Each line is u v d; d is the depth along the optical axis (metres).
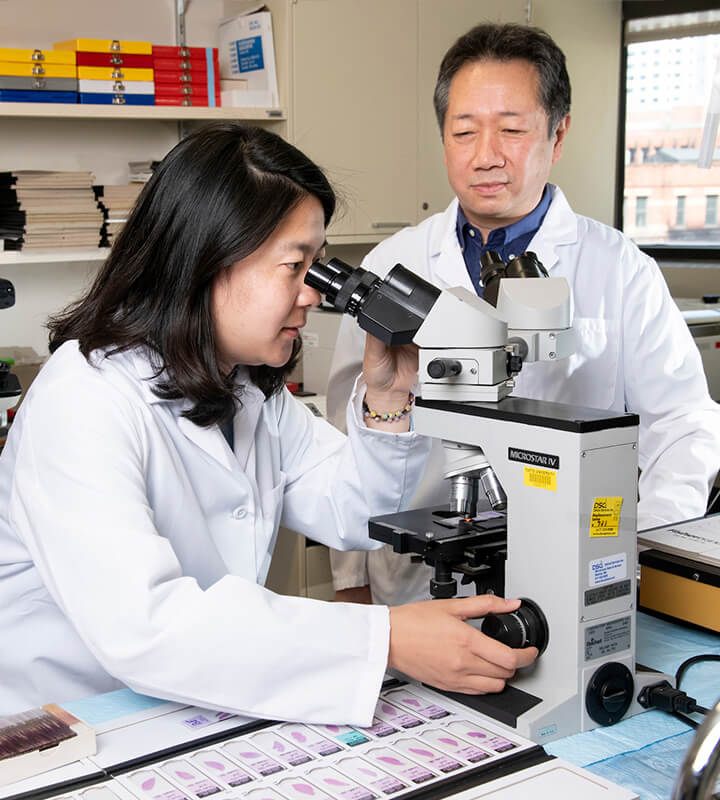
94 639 1.01
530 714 1.02
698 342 3.35
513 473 1.08
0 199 2.89
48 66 2.78
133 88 2.94
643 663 1.24
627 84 4.29
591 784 0.91
